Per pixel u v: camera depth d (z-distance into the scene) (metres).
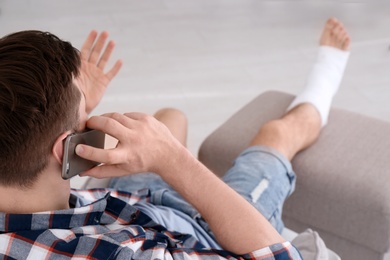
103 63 1.54
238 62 3.32
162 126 1.09
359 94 3.03
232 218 1.10
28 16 3.79
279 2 4.12
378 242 1.79
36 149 0.92
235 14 3.93
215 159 1.98
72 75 0.94
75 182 2.29
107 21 3.77
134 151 1.04
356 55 3.41
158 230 1.15
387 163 1.86
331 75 2.23
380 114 2.88
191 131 2.72
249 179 1.61
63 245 0.97
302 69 3.27
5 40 0.91
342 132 2.01
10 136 0.88
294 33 3.69
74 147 0.97
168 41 3.54
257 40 3.58
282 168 1.68
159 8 3.98
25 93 0.88
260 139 1.83
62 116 0.93
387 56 3.42
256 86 3.09
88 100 1.50
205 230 1.45
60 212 0.99
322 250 1.39
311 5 4.08
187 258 1.07
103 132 1.03
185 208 1.47
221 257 1.09
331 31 2.35
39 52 0.90
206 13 3.93
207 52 3.42
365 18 3.90
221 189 1.12
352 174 1.83
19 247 0.95
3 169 0.91
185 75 3.17
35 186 0.96
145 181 1.61
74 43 3.49
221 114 2.85
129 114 1.08
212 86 3.08
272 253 1.09
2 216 0.95
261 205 1.55
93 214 1.05
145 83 3.08
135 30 3.66
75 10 3.90
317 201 1.85
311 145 1.95
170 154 1.08
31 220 0.97
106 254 0.97
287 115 1.96
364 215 1.78
